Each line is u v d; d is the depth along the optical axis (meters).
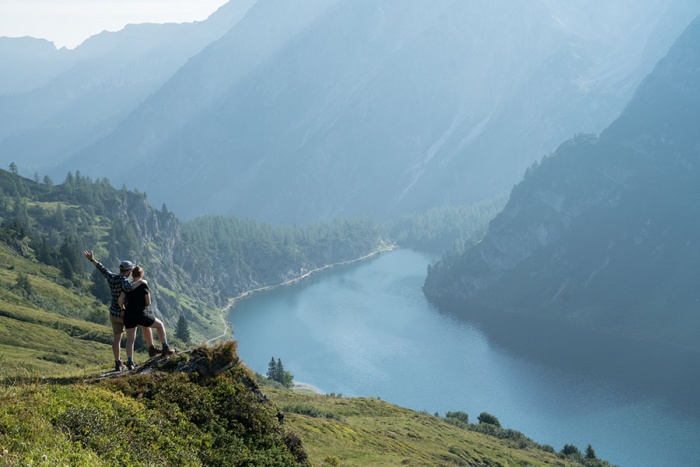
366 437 63.78
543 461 94.06
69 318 128.12
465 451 78.00
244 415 22.66
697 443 180.50
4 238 197.50
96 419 18.03
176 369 22.98
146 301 22.19
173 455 18.69
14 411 16.80
